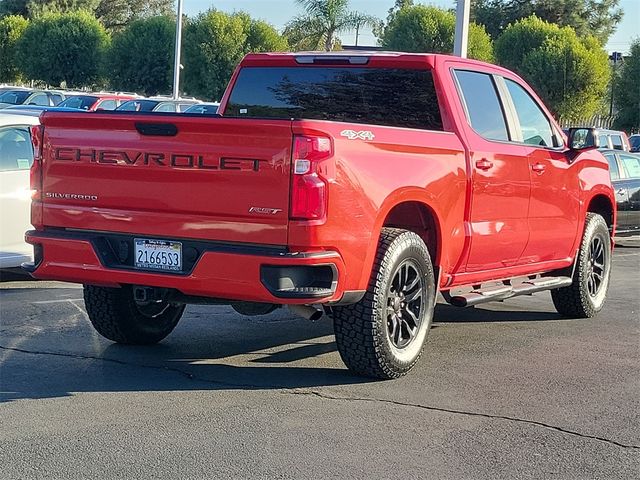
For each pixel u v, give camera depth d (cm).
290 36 3462
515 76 785
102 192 593
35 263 622
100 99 2648
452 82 700
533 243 773
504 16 6788
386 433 518
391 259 596
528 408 575
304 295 543
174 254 573
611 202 906
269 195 544
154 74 4512
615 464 485
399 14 4388
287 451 485
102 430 509
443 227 653
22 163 949
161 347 707
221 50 4172
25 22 5656
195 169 560
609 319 880
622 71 5106
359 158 570
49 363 645
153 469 457
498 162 710
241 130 545
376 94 720
